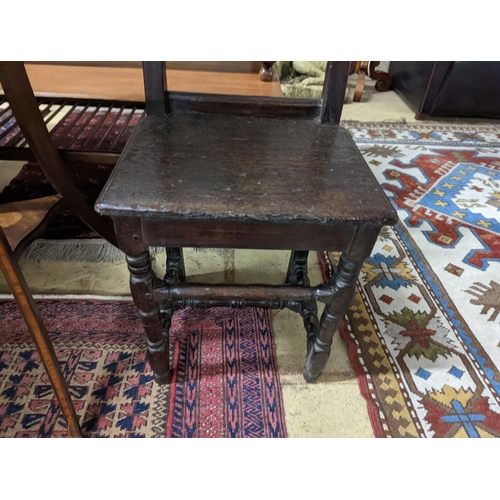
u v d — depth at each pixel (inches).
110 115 56.4
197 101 29.7
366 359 34.5
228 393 31.4
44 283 40.1
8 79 24.1
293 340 36.1
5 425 28.5
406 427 29.9
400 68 97.7
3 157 39.0
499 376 33.8
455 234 50.8
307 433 29.2
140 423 29.1
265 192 21.0
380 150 71.0
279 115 30.5
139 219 20.6
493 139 77.3
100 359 33.2
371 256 46.4
